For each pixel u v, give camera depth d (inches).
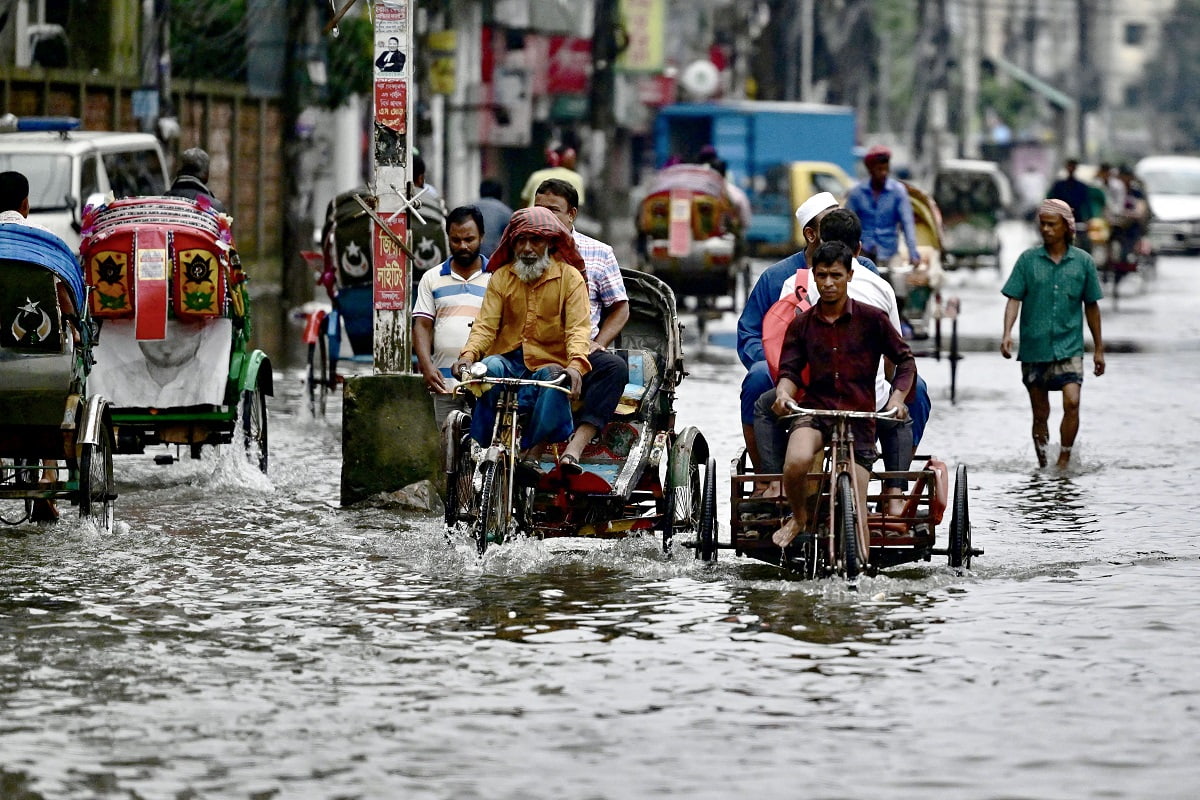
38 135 2053.4
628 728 750.5
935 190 4478.3
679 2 6683.1
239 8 3272.6
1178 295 3912.4
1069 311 1520.7
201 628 918.4
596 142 4441.4
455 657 863.1
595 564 1088.2
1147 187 5531.5
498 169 5137.8
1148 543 1168.2
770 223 4813.0
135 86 2938.0
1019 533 1206.3
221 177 3312.0
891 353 1015.0
